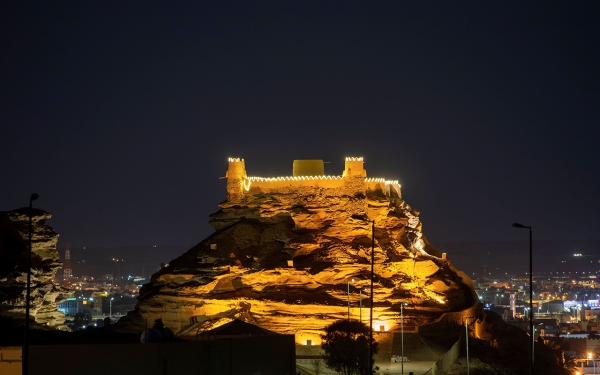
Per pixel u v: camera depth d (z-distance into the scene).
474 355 144.75
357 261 155.75
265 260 157.25
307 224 162.38
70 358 75.75
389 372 126.69
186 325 151.62
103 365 76.31
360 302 140.62
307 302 147.25
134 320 156.38
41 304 137.75
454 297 163.12
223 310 150.12
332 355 128.12
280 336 91.44
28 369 75.31
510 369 142.62
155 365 78.00
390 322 144.50
